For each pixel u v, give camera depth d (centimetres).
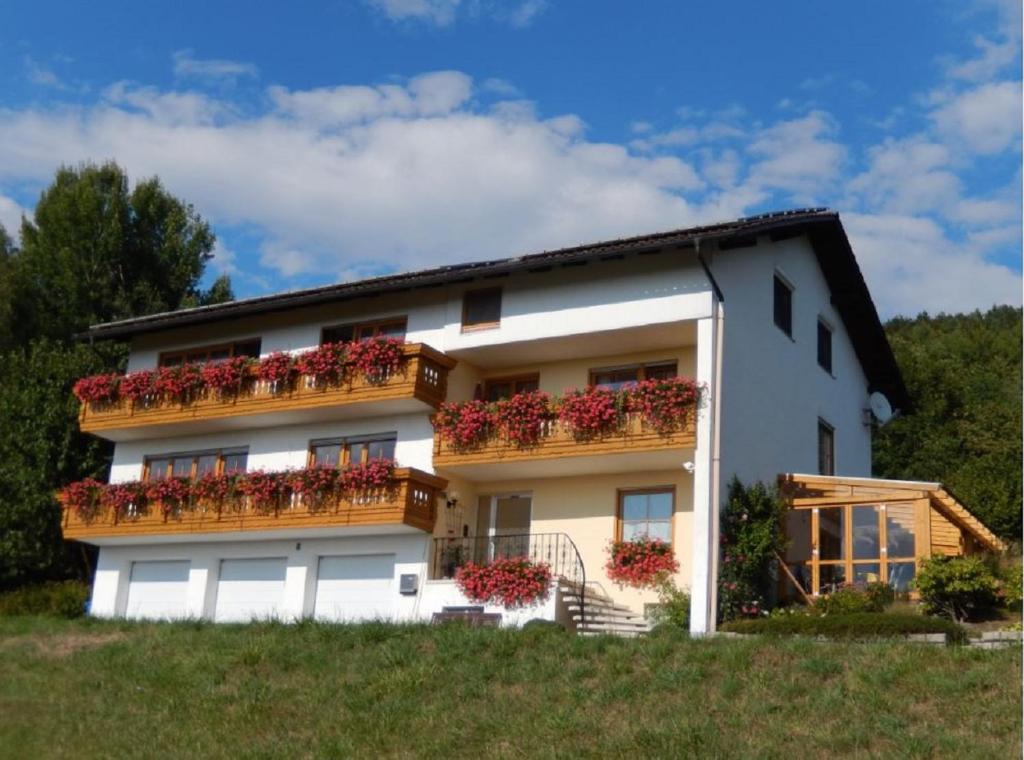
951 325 7000
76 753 1866
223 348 3338
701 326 2616
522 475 2873
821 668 1781
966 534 2938
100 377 3369
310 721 1898
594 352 2881
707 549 2478
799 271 3125
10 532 3688
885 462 4622
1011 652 1761
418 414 2967
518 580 2644
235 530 3031
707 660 1894
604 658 1969
